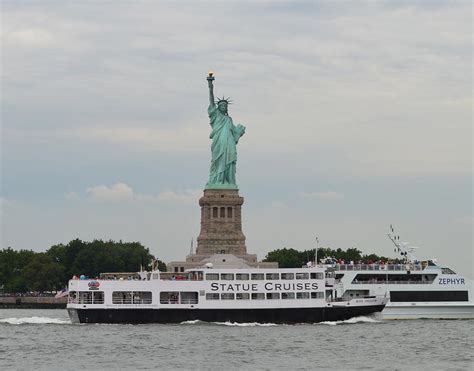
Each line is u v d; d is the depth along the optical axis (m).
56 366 157.00
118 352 173.50
